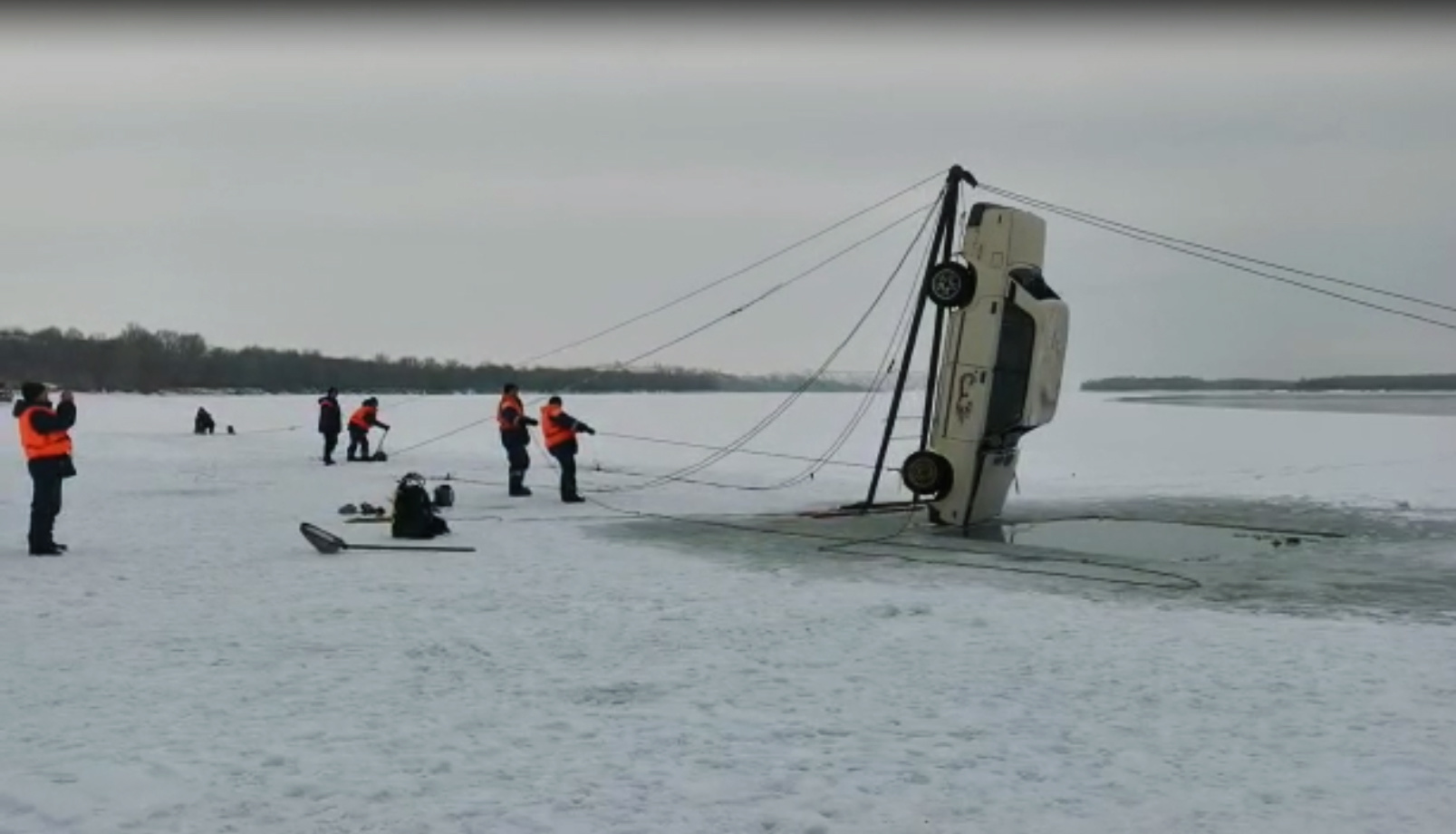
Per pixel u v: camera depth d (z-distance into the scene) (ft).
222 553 43.04
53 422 41.91
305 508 59.41
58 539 46.70
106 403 253.03
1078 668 25.50
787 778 18.25
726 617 31.12
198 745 19.52
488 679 24.25
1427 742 20.34
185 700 22.44
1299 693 23.52
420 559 41.68
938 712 22.06
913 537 49.11
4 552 43.09
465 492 69.36
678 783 17.95
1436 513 56.95
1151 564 41.34
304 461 96.84
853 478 79.97
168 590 34.91
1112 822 16.57
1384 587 36.47
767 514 57.77
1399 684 24.22
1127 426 143.43
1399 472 78.48
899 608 32.17
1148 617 31.40
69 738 19.88
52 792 17.12
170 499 63.82
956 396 51.34
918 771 18.61
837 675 24.79
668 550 44.62
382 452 97.14
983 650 27.27
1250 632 29.48
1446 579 38.06
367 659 25.94
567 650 27.04
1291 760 19.33
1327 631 29.60
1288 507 59.93
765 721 21.35
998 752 19.60
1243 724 21.34
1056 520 54.44
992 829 16.30
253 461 97.81
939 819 16.66
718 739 20.22
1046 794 17.67
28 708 21.80
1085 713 22.00
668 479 78.38
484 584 36.37
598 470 85.61
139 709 21.77
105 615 31.01
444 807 16.84
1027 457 97.40
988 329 50.55
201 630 29.01
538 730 20.65
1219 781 18.28
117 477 80.02
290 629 29.17
